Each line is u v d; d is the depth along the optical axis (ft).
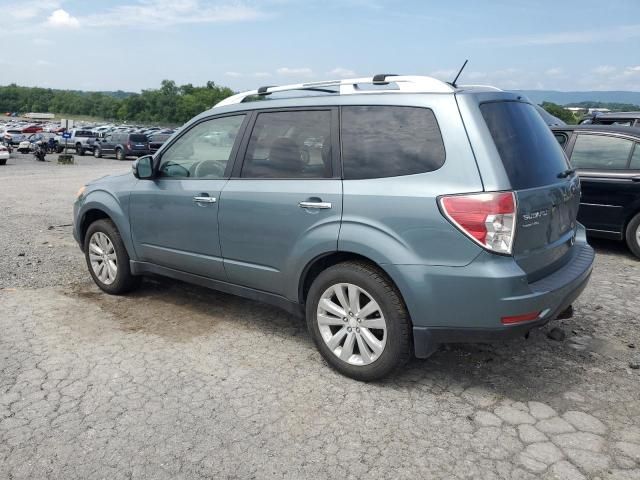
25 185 56.34
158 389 11.69
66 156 99.91
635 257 23.26
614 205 23.12
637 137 22.89
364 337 11.68
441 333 10.77
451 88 11.10
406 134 11.20
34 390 11.61
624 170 22.94
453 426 10.30
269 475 8.95
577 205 13.33
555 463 9.21
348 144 11.90
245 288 14.06
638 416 10.62
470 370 12.54
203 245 14.48
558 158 12.59
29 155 128.26
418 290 10.65
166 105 452.76
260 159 13.39
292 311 13.17
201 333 14.78
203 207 14.20
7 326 15.16
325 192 11.85
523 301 10.14
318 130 12.42
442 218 10.34
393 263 10.84
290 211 12.39
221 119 14.55
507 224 10.04
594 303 17.15
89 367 12.69
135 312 16.37
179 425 10.35
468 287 10.23
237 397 11.36
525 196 10.43
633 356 13.28
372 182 11.33
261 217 12.96
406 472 9.00
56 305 16.93
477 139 10.42
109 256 17.63
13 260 22.47
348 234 11.43
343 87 12.55
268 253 13.02
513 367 12.69
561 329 14.92
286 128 13.03
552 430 10.16
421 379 12.12
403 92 11.53
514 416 10.64
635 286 19.04
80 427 10.26
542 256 11.10
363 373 11.76
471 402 11.17
